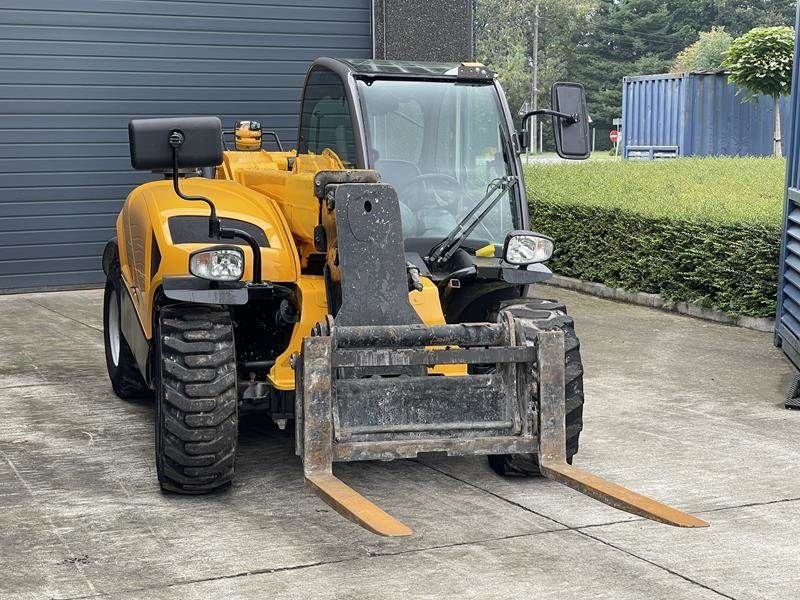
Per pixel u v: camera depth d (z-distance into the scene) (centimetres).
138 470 570
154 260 565
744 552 453
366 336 476
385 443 465
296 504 517
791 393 710
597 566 438
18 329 980
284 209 579
